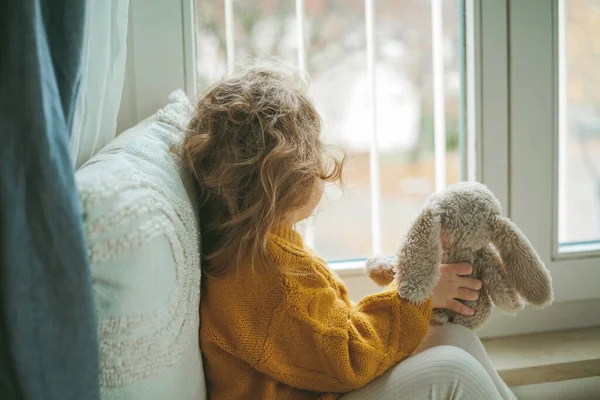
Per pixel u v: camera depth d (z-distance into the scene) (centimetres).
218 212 65
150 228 47
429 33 150
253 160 61
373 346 65
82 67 53
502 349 95
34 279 42
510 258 67
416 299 67
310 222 85
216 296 63
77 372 43
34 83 41
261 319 62
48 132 41
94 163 51
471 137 97
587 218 127
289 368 63
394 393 64
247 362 63
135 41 84
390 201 164
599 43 116
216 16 104
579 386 89
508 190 98
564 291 100
